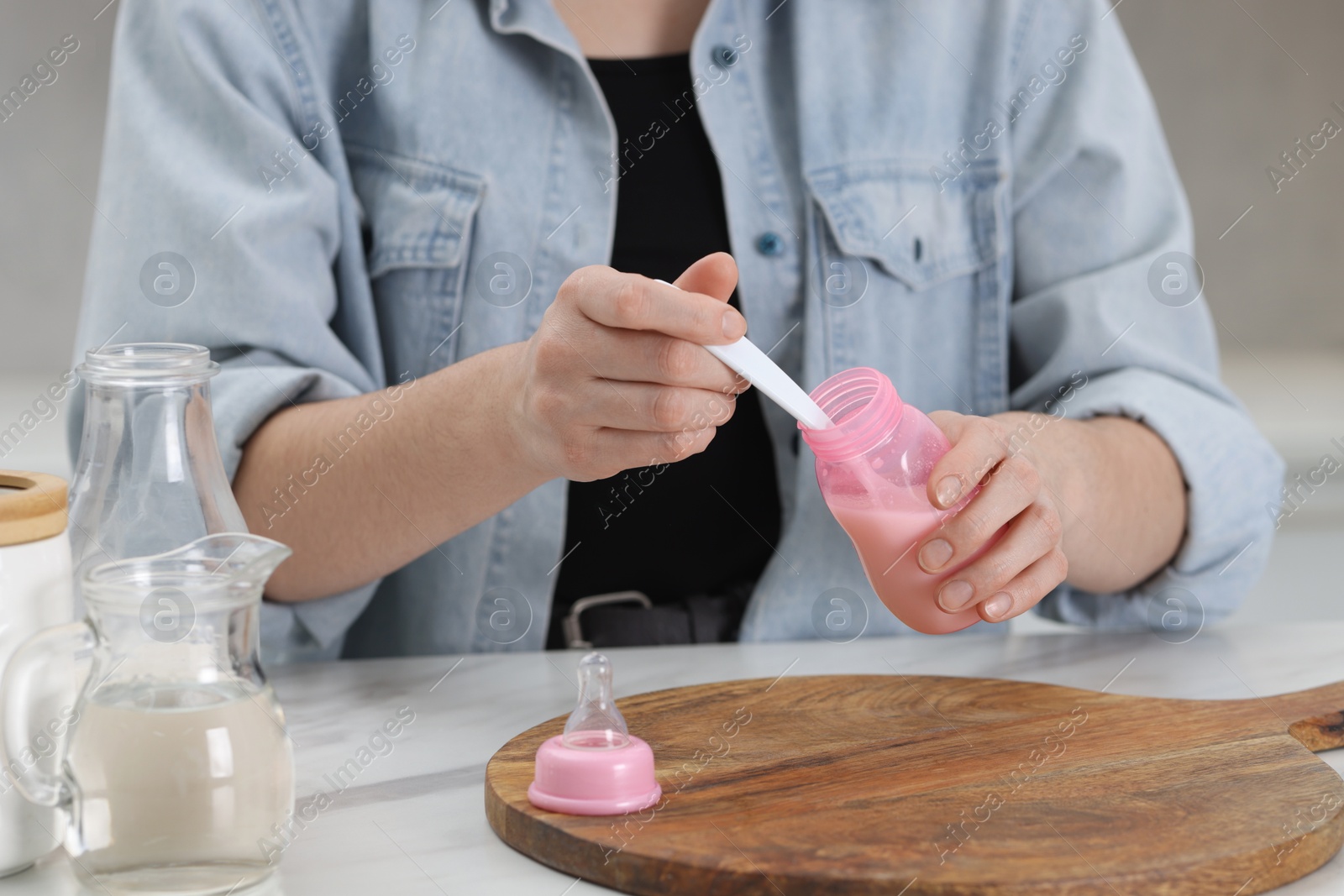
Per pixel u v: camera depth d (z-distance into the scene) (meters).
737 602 1.15
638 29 1.15
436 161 1.11
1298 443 2.67
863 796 0.64
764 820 0.60
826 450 0.75
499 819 0.64
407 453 0.89
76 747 0.50
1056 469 0.98
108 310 1.03
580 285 0.70
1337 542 2.62
